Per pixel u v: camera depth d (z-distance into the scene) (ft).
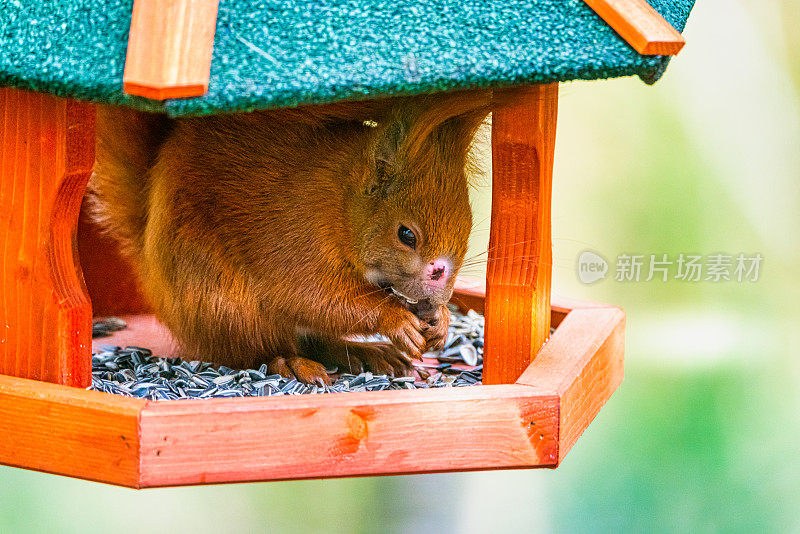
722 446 10.09
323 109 8.65
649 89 11.56
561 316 8.86
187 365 8.68
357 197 8.64
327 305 8.68
